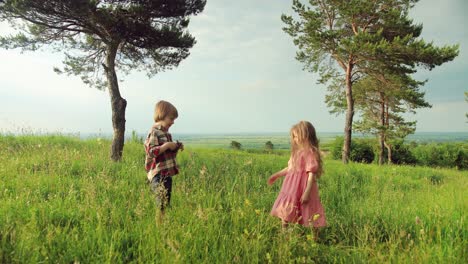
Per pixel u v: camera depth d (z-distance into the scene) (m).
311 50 21.59
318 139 4.60
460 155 34.41
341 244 4.04
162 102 4.75
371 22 20.62
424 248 3.62
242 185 7.04
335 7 20.66
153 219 4.06
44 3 9.91
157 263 3.02
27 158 8.54
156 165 4.59
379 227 4.89
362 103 26.27
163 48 13.25
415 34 19.77
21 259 2.91
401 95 23.75
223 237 3.67
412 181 10.90
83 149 11.55
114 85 11.05
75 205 4.67
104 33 11.51
